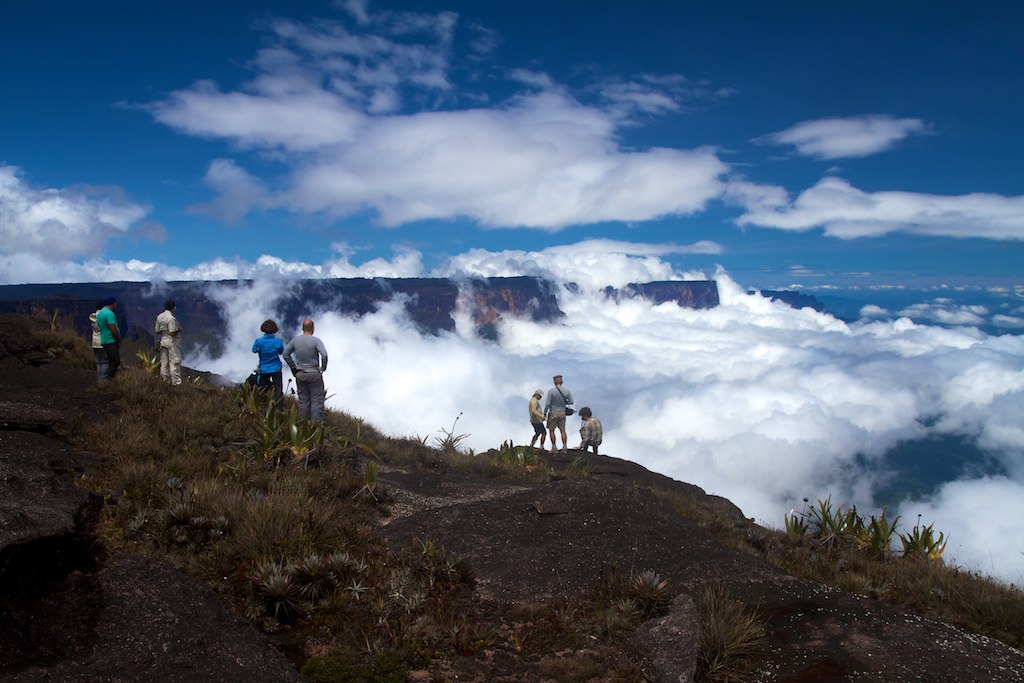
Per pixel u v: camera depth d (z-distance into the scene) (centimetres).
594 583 655
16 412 823
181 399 1155
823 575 827
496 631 549
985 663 545
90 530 503
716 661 512
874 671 517
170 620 436
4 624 389
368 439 1372
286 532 624
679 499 1151
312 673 441
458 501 938
